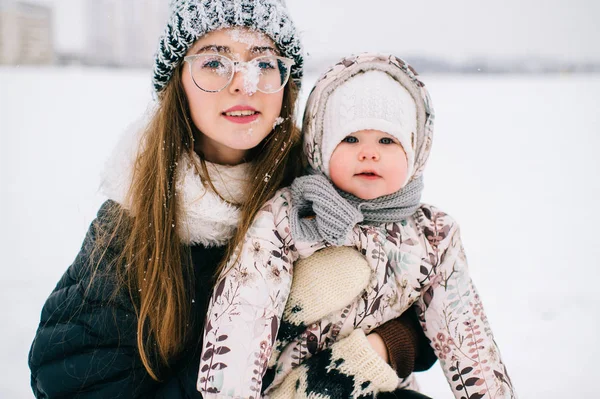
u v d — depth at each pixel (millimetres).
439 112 8820
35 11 17281
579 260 3416
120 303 1258
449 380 1349
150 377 1272
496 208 4363
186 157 1329
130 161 1382
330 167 1325
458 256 1376
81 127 6449
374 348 1245
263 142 1402
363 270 1262
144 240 1296
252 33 1270
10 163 5023
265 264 1226
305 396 1177
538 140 7008
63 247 3312
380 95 1291
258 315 1173
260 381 1143
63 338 1240
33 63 17188
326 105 1354
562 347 2479
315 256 1297
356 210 1253
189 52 1300
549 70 23844
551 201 4605
